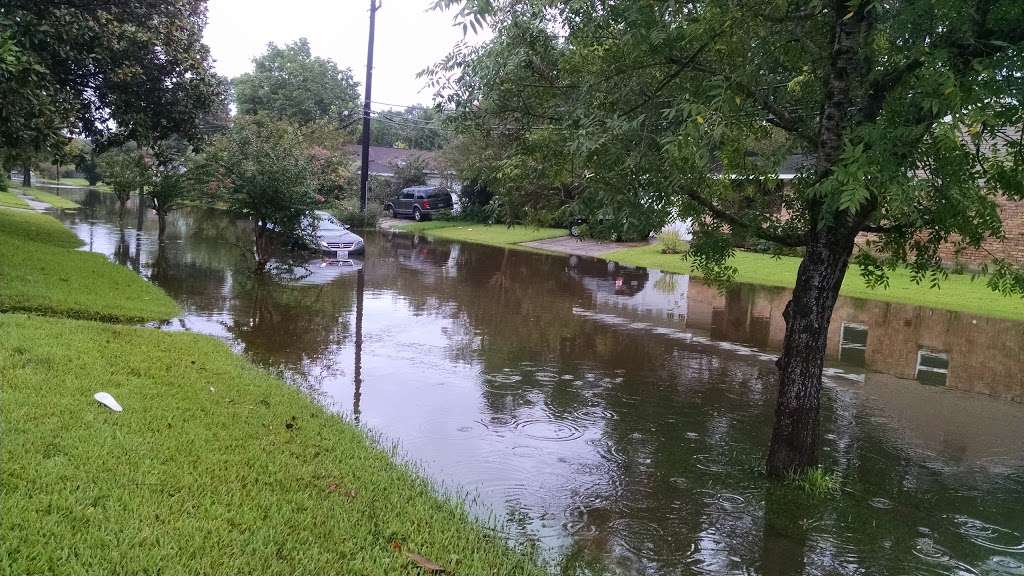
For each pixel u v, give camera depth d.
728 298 16.16
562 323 12.56
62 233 20.42
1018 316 13.95
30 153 15.39
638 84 5.61
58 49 11.96
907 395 8.77
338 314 12.04
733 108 5.03
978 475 6.21
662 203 5.40
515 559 4.15
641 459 6.21
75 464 4.06
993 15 4.78
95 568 3.10
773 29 5.38
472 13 4.32
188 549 3.39
